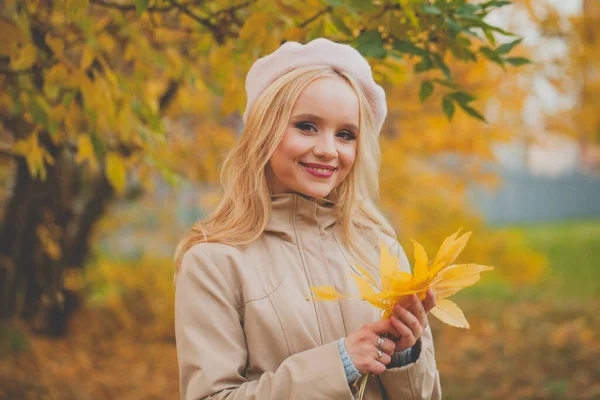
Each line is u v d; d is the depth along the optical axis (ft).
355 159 6.07
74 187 20.75
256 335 5.54
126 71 12.31
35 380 17.84
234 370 5.34
